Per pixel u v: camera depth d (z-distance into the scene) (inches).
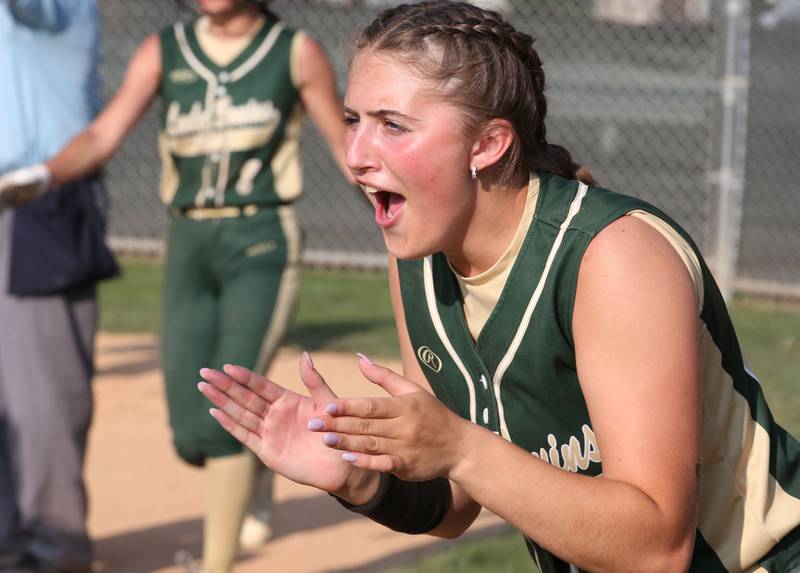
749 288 431.5
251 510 234.8
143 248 482.0
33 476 212.2
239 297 210.8
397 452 85.7
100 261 216.1
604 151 646.5
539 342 98.1
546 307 96.7
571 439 103.3
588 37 668.7
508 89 95.4
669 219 98.0
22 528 214.2
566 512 86.5
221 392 94.2
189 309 214.8
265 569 223.3
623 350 91.7
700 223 520.4
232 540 206.8
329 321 389.1
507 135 95.9
